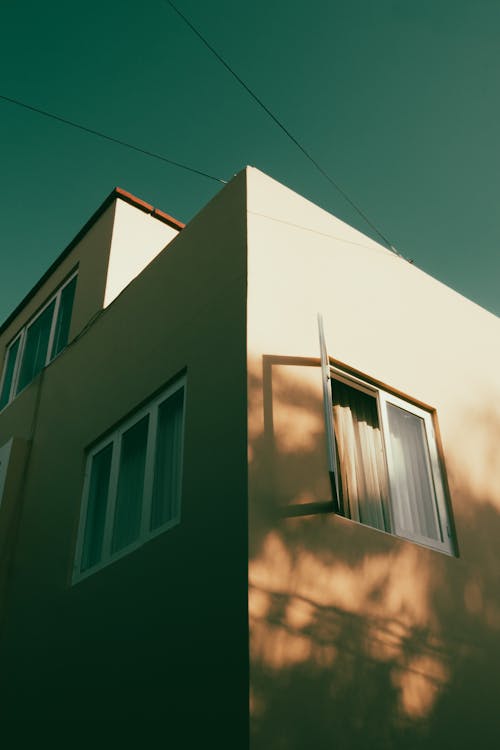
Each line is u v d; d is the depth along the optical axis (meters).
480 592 5.79
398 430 6.25
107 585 5.60
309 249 6.27
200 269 6.19
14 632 6.67
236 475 4.72
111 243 8.74
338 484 5.48
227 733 3.92
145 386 6.26
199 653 4.35
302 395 5.32
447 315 7.43
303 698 4.14
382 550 5.20
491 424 7.07
